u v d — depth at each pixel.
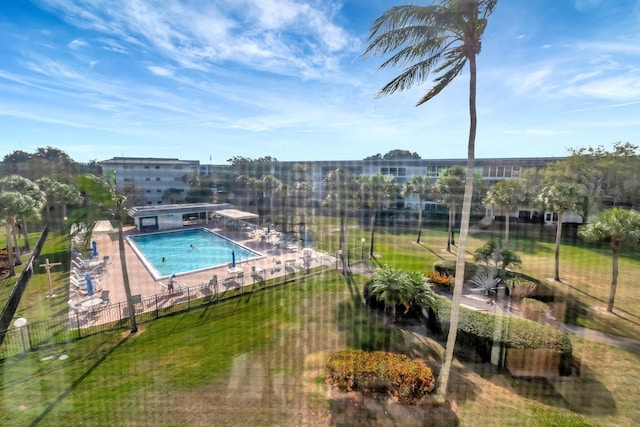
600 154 19.80
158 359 9.48
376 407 7.36
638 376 8.42
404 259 20.14
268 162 36.59
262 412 7.33
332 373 7.94
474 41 7.50
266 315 12.41
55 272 17.47
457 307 7.84
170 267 19.33
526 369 8.50
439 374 8.35
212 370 8.94
